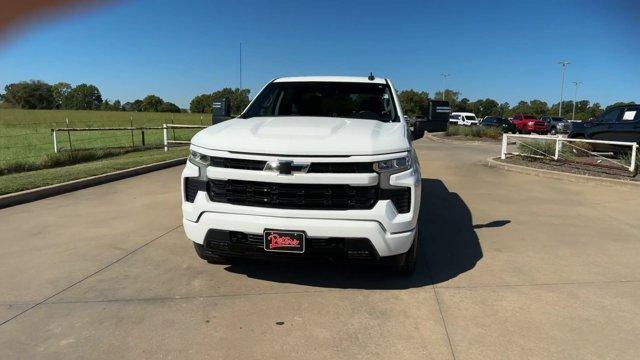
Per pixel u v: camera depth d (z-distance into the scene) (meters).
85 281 4.14
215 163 3.81
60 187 8.04
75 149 15.76
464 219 6.54
